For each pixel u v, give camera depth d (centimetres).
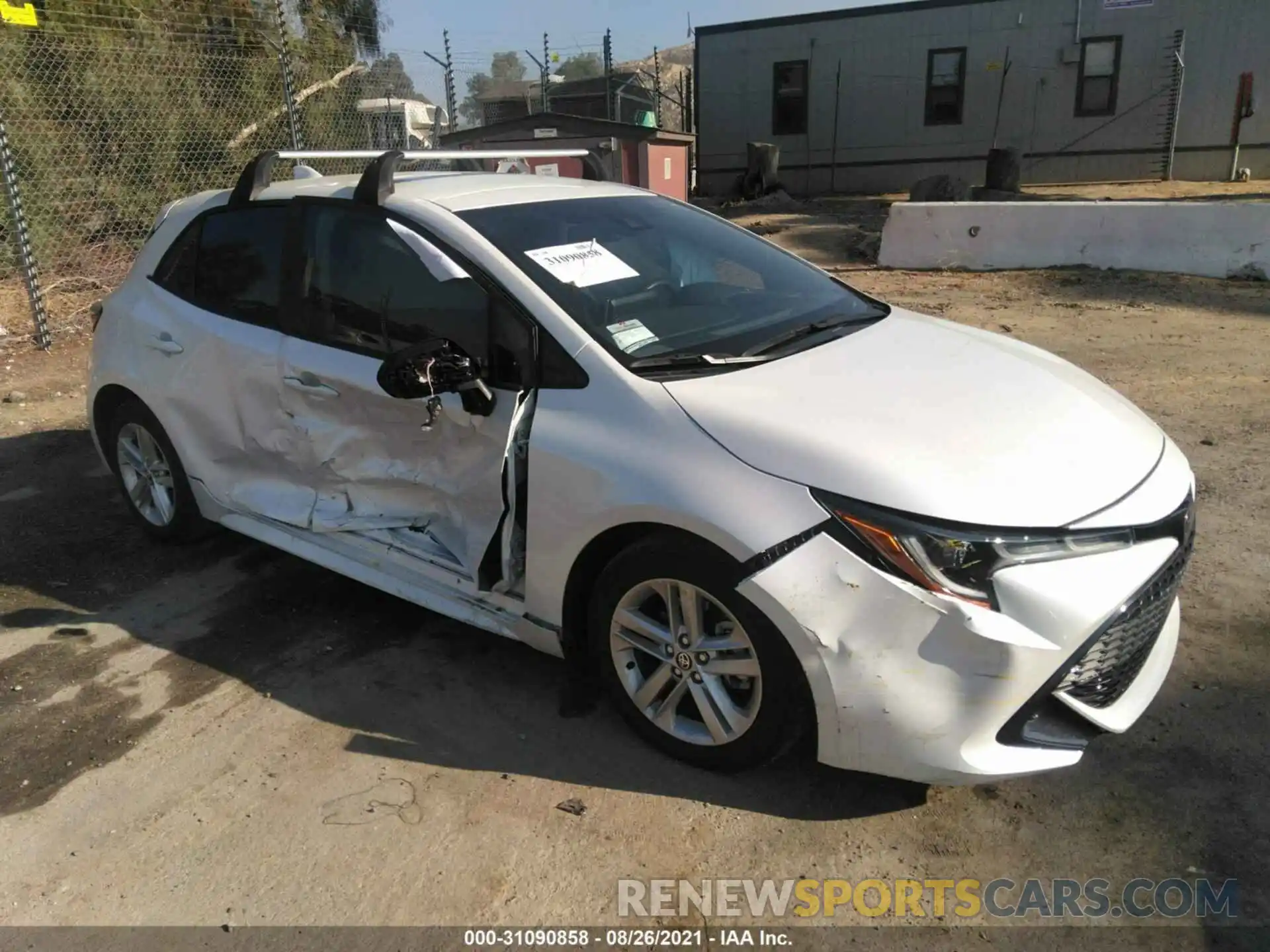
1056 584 236
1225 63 2050
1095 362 700
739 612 254
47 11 1077
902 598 237
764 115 2431
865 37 2283
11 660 358
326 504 364
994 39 2188
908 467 247
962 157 2302
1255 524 425
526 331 296
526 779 285
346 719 317
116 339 436
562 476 282
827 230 1535
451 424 308
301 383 352
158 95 1176
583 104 2130
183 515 432
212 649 363
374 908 242
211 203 414
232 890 249
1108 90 2138
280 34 1103
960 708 238
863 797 273
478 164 1205
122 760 301
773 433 258
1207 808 263
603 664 296
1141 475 269
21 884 253
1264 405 589
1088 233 1060
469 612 323
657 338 304
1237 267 987
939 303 932
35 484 541
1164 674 286
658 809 271
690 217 402
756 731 263
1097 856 250
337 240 351
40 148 1054
